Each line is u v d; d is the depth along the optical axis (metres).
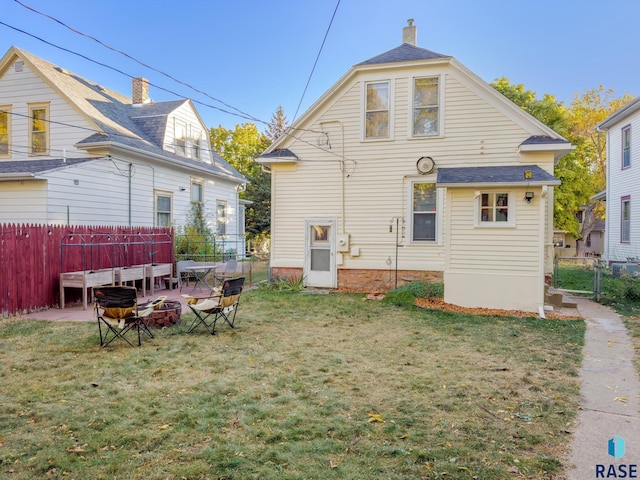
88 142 11.58
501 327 6.77
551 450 2.93
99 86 15.96
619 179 16.42
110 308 5.54
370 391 4.00
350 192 10.76
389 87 10.44
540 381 4.30
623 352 5.38
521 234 8.14
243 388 4.07
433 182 10.22
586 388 4.13
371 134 10.65
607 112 27.44
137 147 12.67
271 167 11.61
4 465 2.71
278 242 11.30
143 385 4.15
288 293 10.28
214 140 36.97
